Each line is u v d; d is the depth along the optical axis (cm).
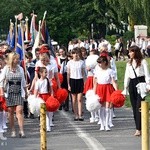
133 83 1697
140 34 6425
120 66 4928
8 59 1681
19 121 1691
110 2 6562
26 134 1758
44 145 1262
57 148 1500
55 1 7656
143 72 1694
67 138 1669
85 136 1700
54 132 1791
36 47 2395
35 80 1820
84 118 2133
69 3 7938
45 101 1798
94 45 6106
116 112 2303
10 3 7400
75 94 2081
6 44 2411
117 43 6600
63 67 2361
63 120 2072
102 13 8081
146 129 1152
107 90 1836
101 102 1830
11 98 1683
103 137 1678
